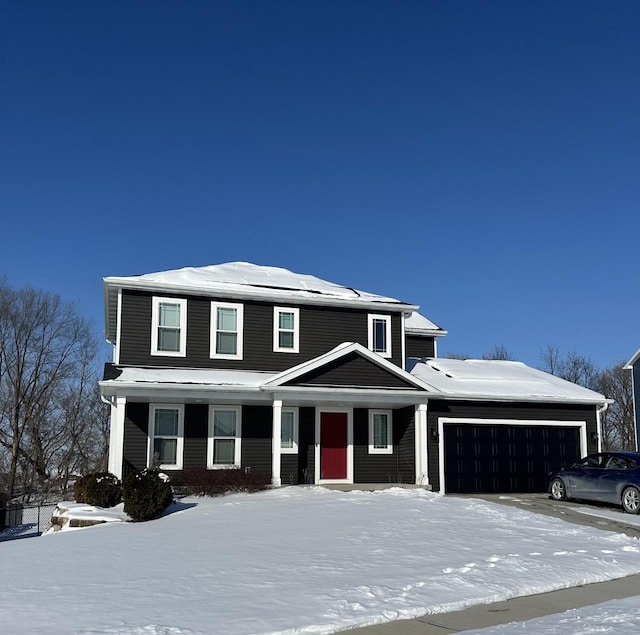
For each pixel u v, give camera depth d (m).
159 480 17.17
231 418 22.84
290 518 15.04
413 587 9.18
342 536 12.87
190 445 22.19
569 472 21.02
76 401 49.19
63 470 49.25
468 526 14.44
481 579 9.81
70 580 9.49
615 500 19.30
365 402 23.31
